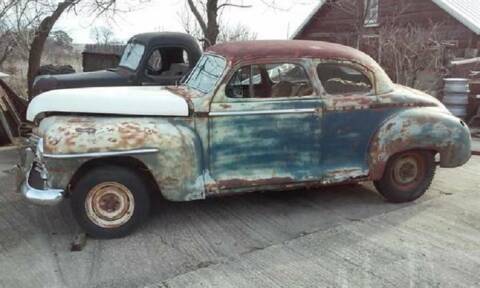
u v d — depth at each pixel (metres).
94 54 11.63
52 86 7.77
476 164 7.49
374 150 5.48
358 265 4.33
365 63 5.48
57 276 4.18
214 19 11.80
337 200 5.91
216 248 4.67
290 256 4.50
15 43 11.52
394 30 14.59
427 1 16.59
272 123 5.16
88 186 4.75
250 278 4.12
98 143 4.67
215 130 5.05
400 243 4.75
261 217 5.40
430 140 5.60
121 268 4.31
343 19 19.53
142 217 4.95
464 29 15.52
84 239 4.78
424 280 4.08
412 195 5.79
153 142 4.78
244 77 5.11
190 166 4.92
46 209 5.65
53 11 11.07
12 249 4.67
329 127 5.33
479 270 4.25
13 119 8.20
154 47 8.05
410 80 11.96
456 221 5.29
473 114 10.13
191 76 5.85
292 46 5.32
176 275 4.18
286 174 5.27
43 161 4.73
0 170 7.07
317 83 5.29
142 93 5.24
